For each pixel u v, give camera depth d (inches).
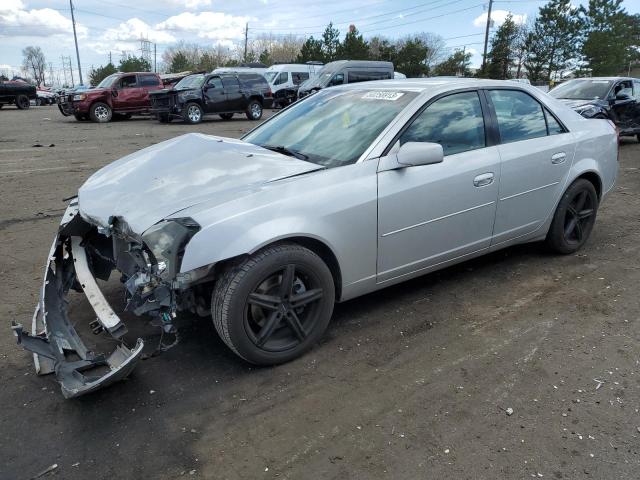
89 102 776.9
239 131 657.6
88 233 144.6
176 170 129.1
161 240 106.3
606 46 1568.7
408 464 92.9
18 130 655.8
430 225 140.6
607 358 124.6
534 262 184.5
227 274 112.0
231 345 115.3
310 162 133.0
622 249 197.2
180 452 96.4
